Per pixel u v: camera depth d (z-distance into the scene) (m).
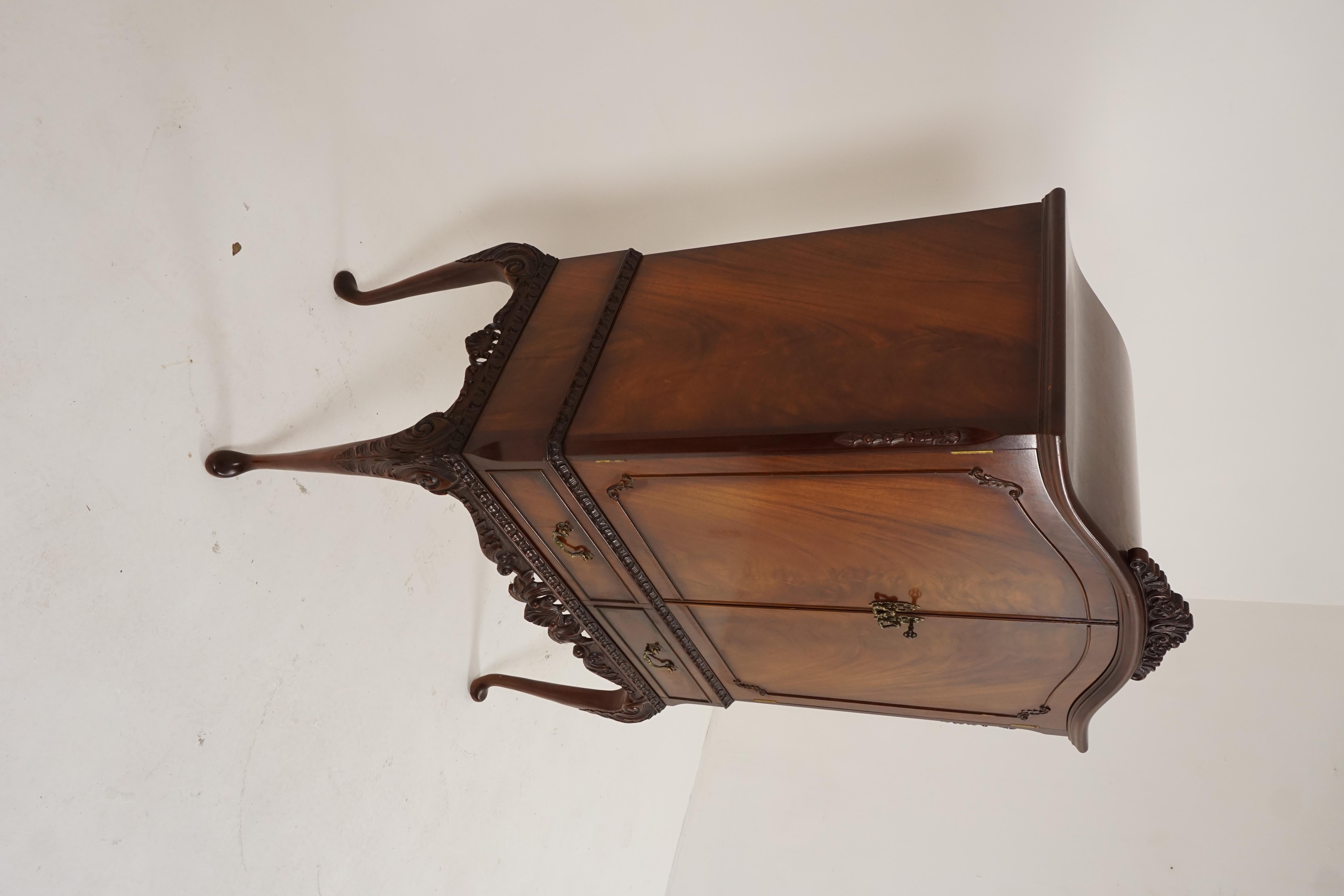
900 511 1.08
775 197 1.73
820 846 2.61
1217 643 2.41
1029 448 0.94
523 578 1.52
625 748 2.67
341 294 1.67
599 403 1.22
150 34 1.32
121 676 1.37
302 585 1.68
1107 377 1.30
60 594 1.29
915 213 1.68
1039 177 1.58
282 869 1.64
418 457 1.25
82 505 1.31
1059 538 1.04
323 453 1.39
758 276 1.31
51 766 1.29
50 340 1.25
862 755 2.71
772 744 2.90
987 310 1.11
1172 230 1.63
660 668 1.69
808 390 1.10
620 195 1.81
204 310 1.45
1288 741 2.20
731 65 1.57
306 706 1.69
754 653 1.52
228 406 1.51
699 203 1.78
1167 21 1.35
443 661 2.04
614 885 2.60
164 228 1.38
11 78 1.17
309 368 1.65
